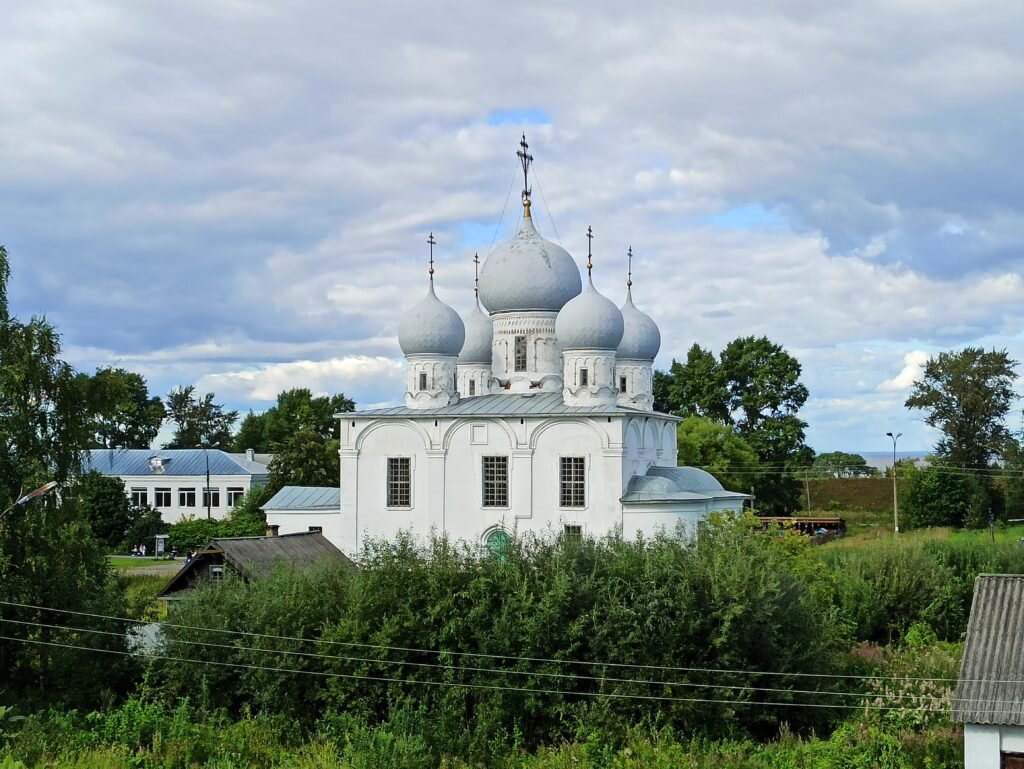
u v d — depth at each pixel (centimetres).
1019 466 12744
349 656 4816
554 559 4975
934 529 11875
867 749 4178
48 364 5528
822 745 4275
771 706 4734
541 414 7356
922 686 4728
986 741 3519
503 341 8406
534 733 4684
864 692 4872
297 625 4959
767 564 4953
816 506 14612
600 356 7656
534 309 8331
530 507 7388
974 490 12212
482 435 7531
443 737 4509
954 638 6588
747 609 4725
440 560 5009
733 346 12644
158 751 4428
